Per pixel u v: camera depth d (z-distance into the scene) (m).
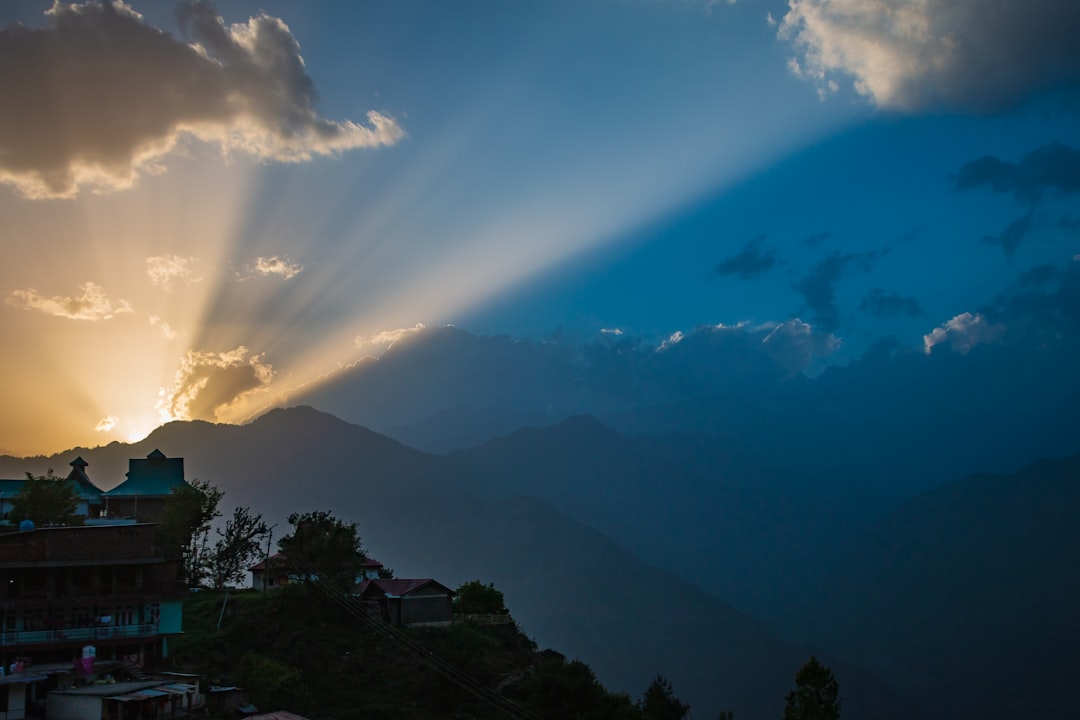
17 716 69.81
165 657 83.50
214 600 104.38
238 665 88.25
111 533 81.50
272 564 114.75
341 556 107.00
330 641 96.75
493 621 111.75
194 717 74.06
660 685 98.25
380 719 86.12
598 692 91.12
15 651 76.06
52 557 79.00
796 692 77.94
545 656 110.25
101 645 79.25
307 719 77.56
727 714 88.38
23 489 105.56
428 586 108.12
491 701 91.19
